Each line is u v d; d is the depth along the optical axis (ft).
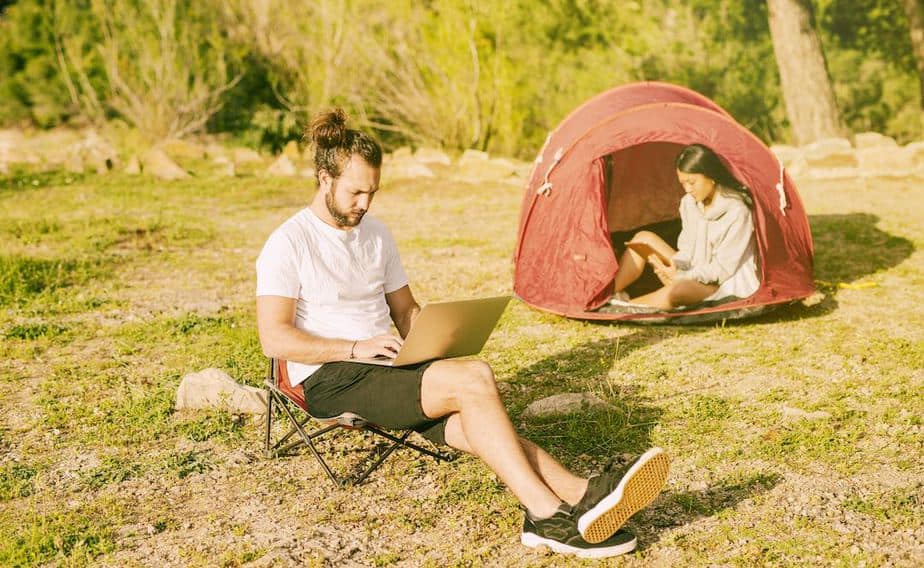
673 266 23.32
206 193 47.78
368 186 13.02
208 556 12.01
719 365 19.31
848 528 12.41
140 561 11.93
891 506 12.97
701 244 23.35
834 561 11.55
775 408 16.79
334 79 64.80
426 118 63.05
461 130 62.95
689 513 12.96
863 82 69.41
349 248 13.66
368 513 13.23
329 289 13.48
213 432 16.20
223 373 17.76
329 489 14.02
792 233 23.72
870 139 51.01
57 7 77.25
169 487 14.16
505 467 11.63
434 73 63.72
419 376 12.34
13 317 23.76
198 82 70.33
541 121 64.59
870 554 11.69
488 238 35.04
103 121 73.41
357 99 64.18
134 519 13.14
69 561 11.89
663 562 11.68
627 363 19.61
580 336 21.74
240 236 35.91
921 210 36.99
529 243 24.44
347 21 64.59
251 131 67.36
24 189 48.29
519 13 63.41
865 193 41.47
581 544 11.53
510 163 53.21
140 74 72.84
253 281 28.35
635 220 29.78
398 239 35.09
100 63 77.10
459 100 62.34
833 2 70.38
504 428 11.73
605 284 22.67
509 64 63.00
